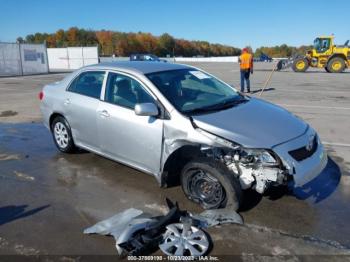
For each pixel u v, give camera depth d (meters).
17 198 4.17
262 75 23.19
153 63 5.02
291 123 3.93
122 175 4.82
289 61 27.27
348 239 3.22
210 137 3.56
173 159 3.96
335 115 8.61
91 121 4.84
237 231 3.35
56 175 4.86
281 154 3.39
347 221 3.53
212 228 3.39
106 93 4.71
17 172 5.01
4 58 26.95
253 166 3.44
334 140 6.36
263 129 3.65
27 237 3.33
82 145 5.22
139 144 4.20
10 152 5.95
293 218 3.59
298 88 14.77
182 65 5.12
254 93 13.14
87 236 3.32
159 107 4.04
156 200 4.04
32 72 29.33
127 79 4.50
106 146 4.71
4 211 3.85
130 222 3.41
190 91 4.40
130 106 4.34
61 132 5.62
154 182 4.56
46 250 3.12
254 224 3.48
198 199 3.81
